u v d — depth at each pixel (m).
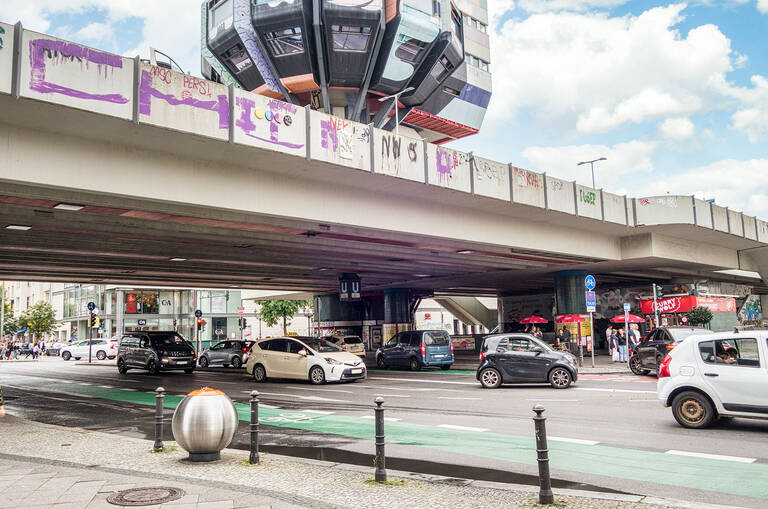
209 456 7.98
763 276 41.97
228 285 40.75
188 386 21.28
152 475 7.11
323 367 20.56
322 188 17.91
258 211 16.20
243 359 31.55
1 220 16.53
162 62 16.36
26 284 99.56
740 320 47.28
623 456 8.27
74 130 12.70
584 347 34.00
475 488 6.54
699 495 6.32
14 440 9.92
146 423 12.75
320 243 22.22
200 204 15.02
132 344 28.98
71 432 10.77
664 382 10.59
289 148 15.05
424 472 7.62
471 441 9.68
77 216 16.41
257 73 67.12
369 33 62.62
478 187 20.45
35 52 11.15
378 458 6.82
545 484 5.73
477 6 85.75
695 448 8.65
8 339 65.81
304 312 74.81
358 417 12.70
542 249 26.31
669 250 31.48
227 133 13.84
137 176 13.92
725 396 9.89
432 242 23.02
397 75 67.25
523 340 18.20
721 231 30.66
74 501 5.93
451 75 77.19
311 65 64.19
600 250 29.77
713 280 42.78
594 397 15.09
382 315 51.84
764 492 6.38
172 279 35.19
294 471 7.34
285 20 61.44
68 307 83.50
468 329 89.69
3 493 6.26
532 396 15.70
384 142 17.44
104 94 11.95
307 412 13.58
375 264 30.67
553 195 23.77
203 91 13.50
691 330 20.69
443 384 20.00
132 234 19.19
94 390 20.36
